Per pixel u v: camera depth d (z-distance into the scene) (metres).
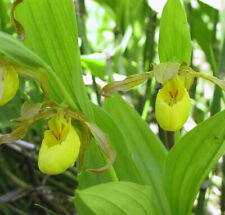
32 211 0.42
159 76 0.29
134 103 0.50
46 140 0.30
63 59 0.29
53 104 0.29
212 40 0.42
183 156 0.29
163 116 0.30
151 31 0.43
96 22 0.56
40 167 0.28
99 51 0.53
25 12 0.29
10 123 0.37
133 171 0.32
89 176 0.33
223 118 0.27
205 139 0.28
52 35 0.29
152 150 0.34
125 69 0.50
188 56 0.30
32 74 0.28
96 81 0.43
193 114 0.46
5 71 0.27
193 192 0.30
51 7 0.28
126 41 0.43
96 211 0.26
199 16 0.42
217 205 0.46
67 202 0.47
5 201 0.39
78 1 0.40
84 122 0.28
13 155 0.41
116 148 0.32
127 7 0.44
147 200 0.27
